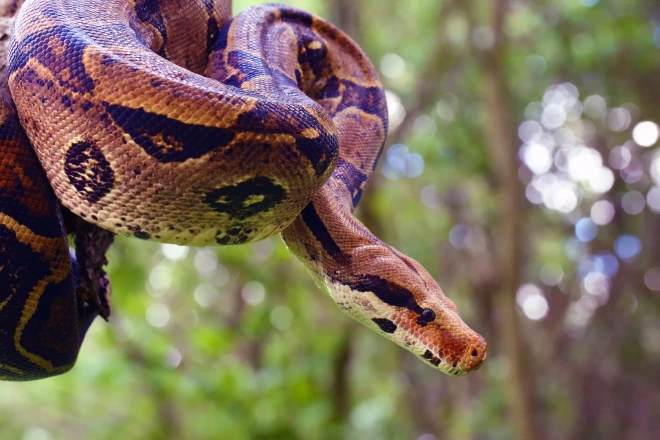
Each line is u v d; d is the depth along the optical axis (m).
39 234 3.64
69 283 3.84
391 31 16.80
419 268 4.98
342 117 5.70
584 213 21.42
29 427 14.48
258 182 3.57
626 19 14.78
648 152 20.55
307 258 4.91
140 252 10.48
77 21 3.70
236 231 3.76
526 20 16.05
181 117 3.37
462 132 17.41
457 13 15.84
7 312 3.67
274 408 10.12
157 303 13.17
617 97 17.84
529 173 20.25
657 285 21.22
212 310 13.73
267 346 11.60
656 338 21.72
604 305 21.67
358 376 18.66
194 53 4.92
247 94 3.62
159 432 10.98
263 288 11.61
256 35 5.14
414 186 21.55
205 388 9.88
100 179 3.49
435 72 15.94
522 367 14.07
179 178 3.44
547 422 20.25
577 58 15.49
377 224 12.30
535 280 22.28
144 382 10.20
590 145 20.70
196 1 4.92
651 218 21.11
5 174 3.54
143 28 4.37
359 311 4.75
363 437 12.99
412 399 20.02
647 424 20.84
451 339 4.52
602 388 21.33
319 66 5.86
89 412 12.16
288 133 3.57
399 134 15.52
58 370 4.09
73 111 3.42
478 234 20.69
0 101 3.59
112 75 3.39
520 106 18.03
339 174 5.26
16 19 3.84
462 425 18.66
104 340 9.73
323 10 14.05
